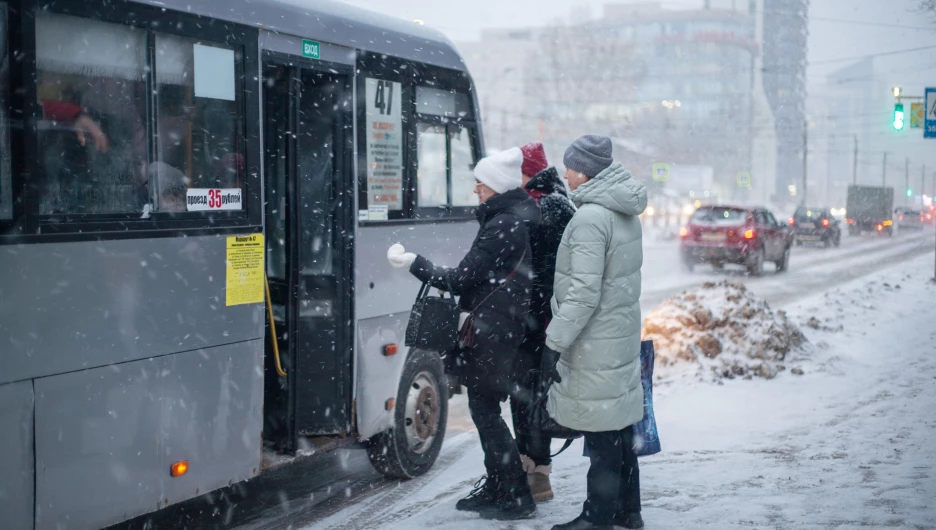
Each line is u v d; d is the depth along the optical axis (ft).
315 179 18.66
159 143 14.47
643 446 15.14
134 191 14.05
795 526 14.87
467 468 21.75
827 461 19.40
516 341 15.83
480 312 15.62
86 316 13.19
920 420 22.98
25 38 12.44
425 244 21.94
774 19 390.21
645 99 344.08
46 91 12.75
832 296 50.08
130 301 13.89
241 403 16.16
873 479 17.70
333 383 18.70
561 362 14.52
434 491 19.77
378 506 18.72
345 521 17.65
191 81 15.11
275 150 18.16
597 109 238.89
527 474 16.47
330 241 18.71
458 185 23.73
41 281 12.59
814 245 135.44
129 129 13.98
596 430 14.14
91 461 13.32
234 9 16.03
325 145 18.78
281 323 18.30
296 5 17.71
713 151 317.83
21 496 12.35
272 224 18.37
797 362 30.94
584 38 242.37
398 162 20.89
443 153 22.95
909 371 30.27
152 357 14.30
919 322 41.88
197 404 15.20
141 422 14.12
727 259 75.61
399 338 20.63
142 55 14.23
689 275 76.64
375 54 20.06
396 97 20.84
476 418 16.07
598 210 13.88
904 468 18.44
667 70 357.00
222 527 17.39
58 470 12.83
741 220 75.97
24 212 12.36
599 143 14.16
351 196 19.10
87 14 13.26
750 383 28.78
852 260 99.14
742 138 331.16
